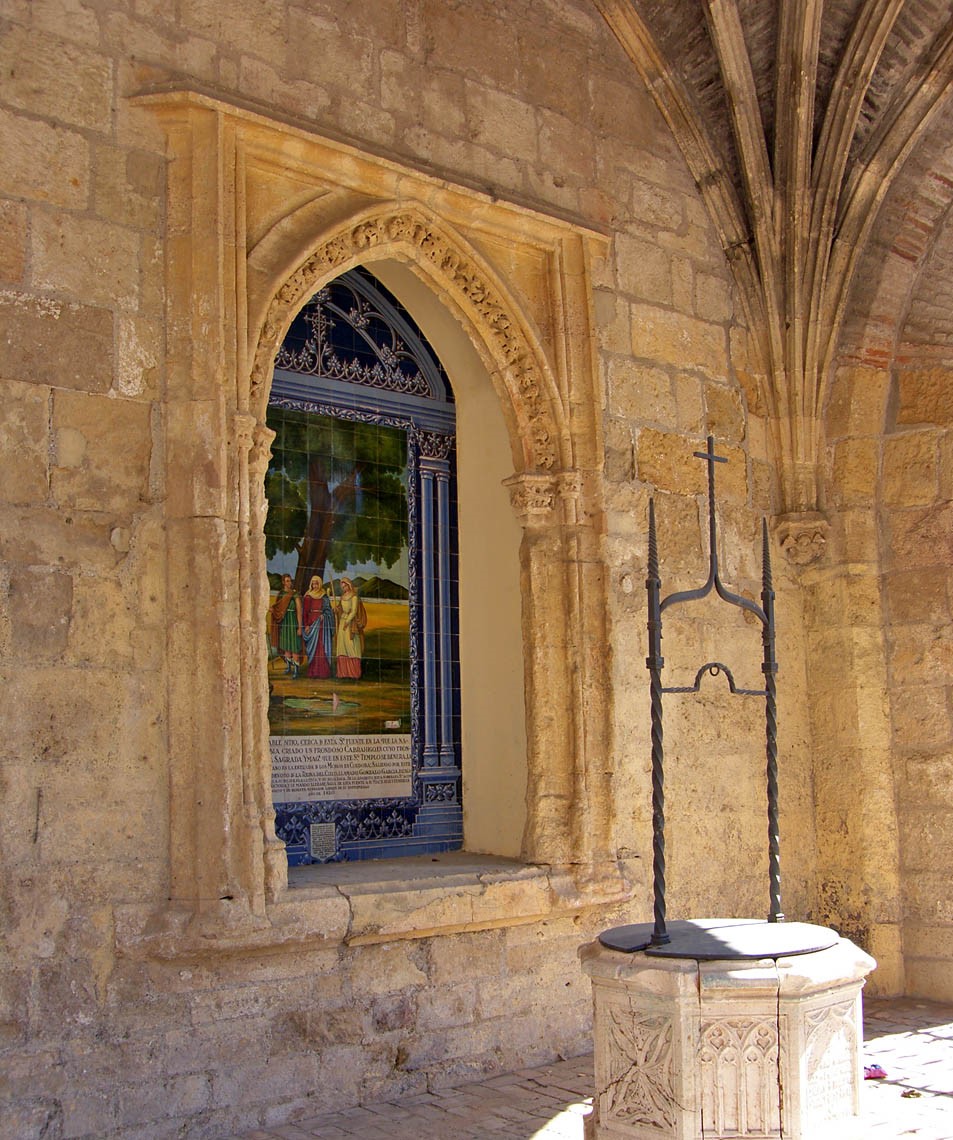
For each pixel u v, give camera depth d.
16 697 5.12
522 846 6.97
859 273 8.66
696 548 7.93
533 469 7.25
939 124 8.41
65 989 5.08
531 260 7.41
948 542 8.34
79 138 5.58
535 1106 5.83
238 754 5.52
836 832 8.38
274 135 6.12
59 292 5.44
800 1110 4.22
